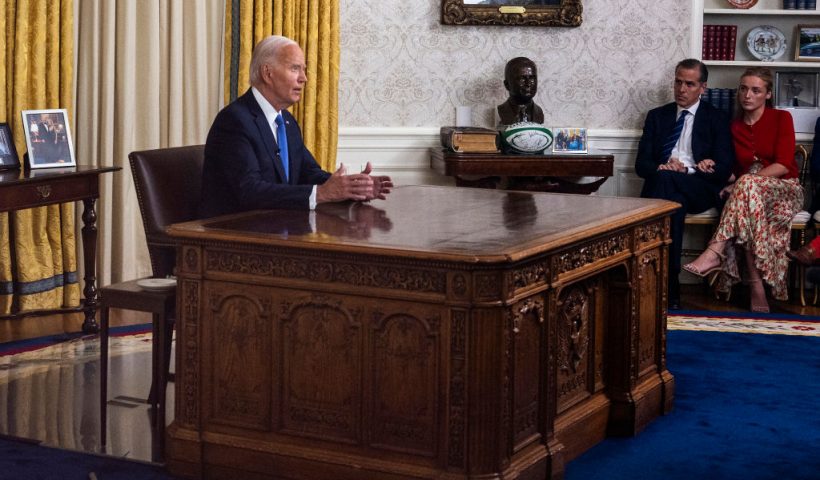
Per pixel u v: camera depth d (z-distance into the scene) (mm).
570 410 3639
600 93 6586
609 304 3877
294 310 3168
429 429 3033
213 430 3332
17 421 3895
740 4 6652
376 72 6449
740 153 6266
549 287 3230
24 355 4777
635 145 6617
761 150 6207
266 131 4039
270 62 4066
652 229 4039
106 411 3895
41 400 4141
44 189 4762
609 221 3570
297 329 3174
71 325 5340
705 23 6762
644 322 4004
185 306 3324
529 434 3244
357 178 3797
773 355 4984
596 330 3795
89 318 5156
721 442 3799
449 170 6043
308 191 3758
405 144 6512
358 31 6406
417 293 2990
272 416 3240
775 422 4023
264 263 3191
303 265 3135
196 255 3283
